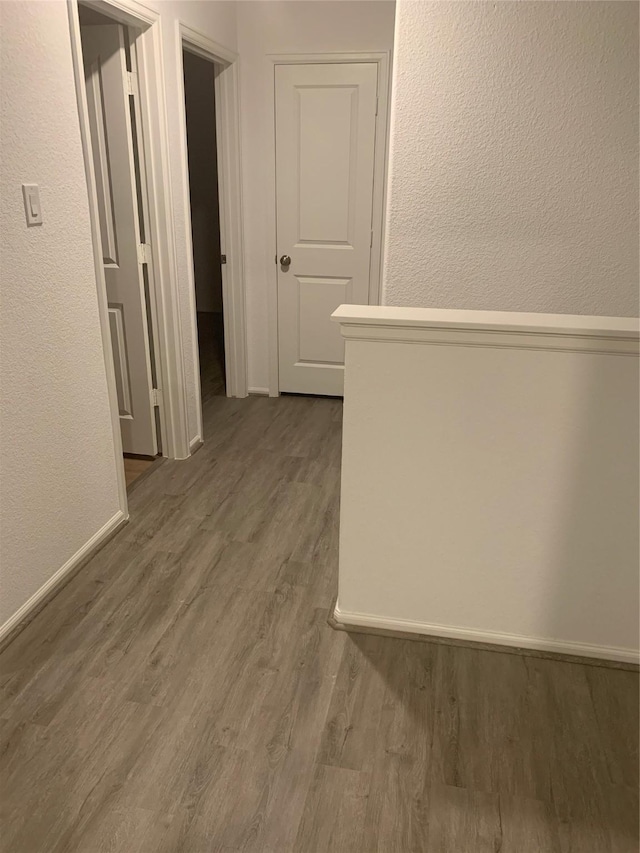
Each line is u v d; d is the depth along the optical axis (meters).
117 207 2.93
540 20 2.15
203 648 2.04
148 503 2.91
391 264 2.49
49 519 2.24
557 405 1.76
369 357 1.81
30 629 2.10
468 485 1.89
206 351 5.41
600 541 1.88
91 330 2.38
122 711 1.79
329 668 1.96
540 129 2.26
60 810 1.52
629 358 1.69
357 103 3.64
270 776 1.61
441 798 1.57
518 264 2.41
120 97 2.77
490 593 2.01
